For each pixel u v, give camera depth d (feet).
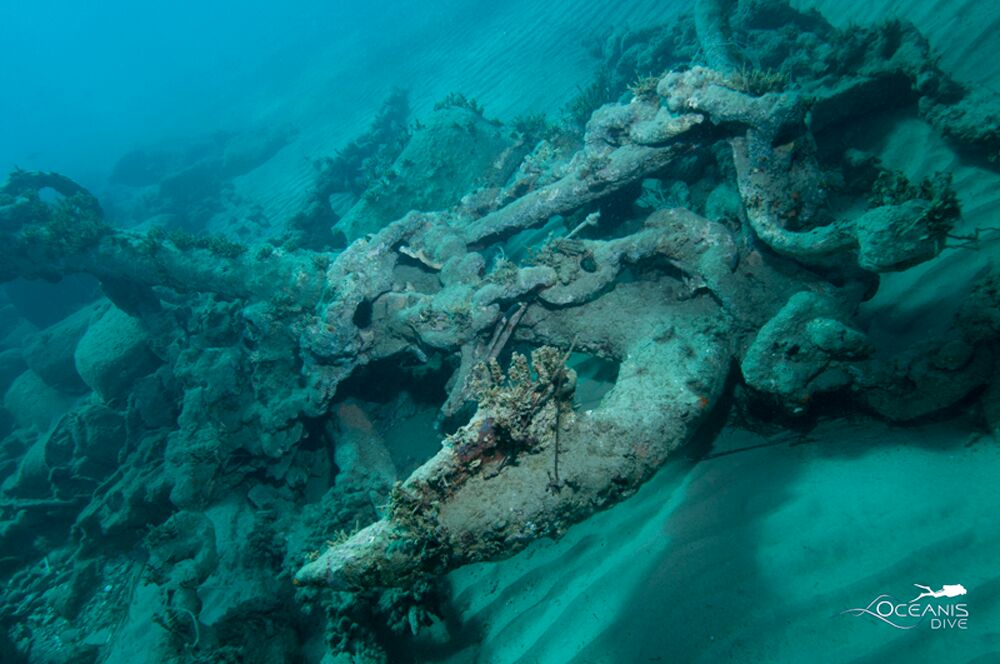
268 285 26.23
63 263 31.09
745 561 12.39
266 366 25.29
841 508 12.46
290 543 20.30
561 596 14.40
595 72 49.98
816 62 26.09
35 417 44.60
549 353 11.29
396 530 10.47
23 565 31.32
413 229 24.31
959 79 21.75
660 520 14.74
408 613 14.80
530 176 27.50
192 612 17.92
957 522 10.98
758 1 34.50
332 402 24.26
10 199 32.89
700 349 14.83
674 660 11.31
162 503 25.67
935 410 12.78
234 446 24.56
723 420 16.47
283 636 17.74
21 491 35.19
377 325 22.49
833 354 13.61
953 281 16.28
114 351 34.58
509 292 18.58
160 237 30.19
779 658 10.39
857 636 10.07
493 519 10.75
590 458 11.68
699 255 17.29
